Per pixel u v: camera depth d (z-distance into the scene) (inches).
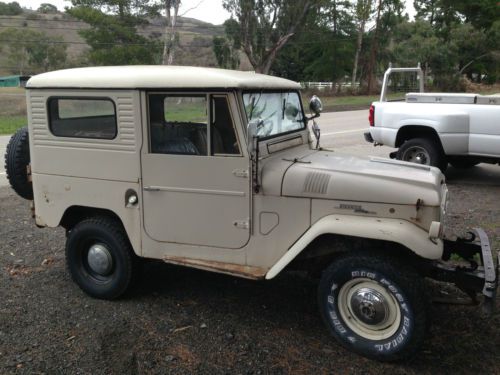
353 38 2046.0
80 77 164.7
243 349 147.0
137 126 158.4
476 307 170.6
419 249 131.9
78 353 145.3
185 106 152.6
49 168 177.0
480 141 321.1
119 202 167.5
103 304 175.8
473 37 1797.5
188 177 156.0
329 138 583.5
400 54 1748.3
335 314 145.9
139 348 147.7
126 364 140.0
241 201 151.8
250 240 153.5
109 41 1555.1
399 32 1926.7
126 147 161.8
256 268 154.6
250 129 139.7
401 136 361.4
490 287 133.8
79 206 176.2
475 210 280.1
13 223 271.0
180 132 155.6
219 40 1838.1
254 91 154.9
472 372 136.0
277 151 162.6
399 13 1978.3
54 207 179.5
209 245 159.2
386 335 139.7
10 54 2797.7
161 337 153.8
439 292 181.6
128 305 174.9
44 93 171.6
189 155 154.4
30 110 175.9
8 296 181.5
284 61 2143.2
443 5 2048.5
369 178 142.9
